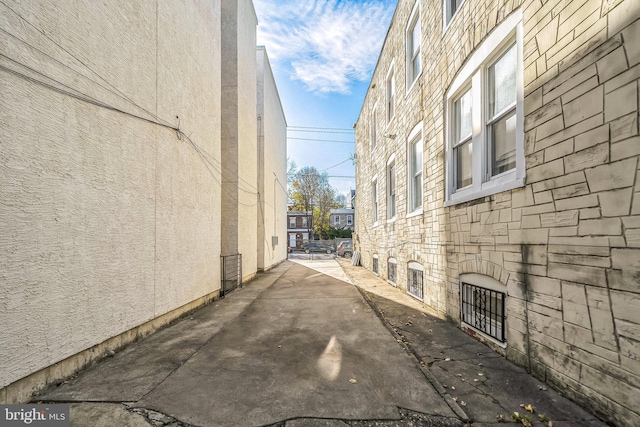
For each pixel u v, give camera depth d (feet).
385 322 15.21
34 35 8.29
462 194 14.30
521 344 9.77
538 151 9.00
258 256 40.45
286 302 20.62
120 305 11.54
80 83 9.82
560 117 8.17
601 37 6.99
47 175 8.57
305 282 30.37
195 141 18.58
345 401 7.81
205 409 7.47
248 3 32.37
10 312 7.47
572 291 7.78
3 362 7.27
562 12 8.12
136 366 10.10
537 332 9.04
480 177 12.54
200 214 19.16
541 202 8.86
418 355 10.98
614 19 6.69
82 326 9.68
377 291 24.38
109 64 11.21
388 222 28.58
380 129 32.19
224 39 28.37
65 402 7.84
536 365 9.08
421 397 8.00
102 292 10.61
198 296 18.60
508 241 10.39
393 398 7.95
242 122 29.48
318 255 93.97
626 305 6.45
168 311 15.12
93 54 10.42
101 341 10.52
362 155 44.45
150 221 13.71
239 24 28.96
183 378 9.17
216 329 14.44
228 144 27.89
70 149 9.37
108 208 11.00
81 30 9.91
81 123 9.83
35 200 8.20
